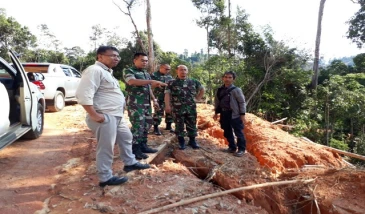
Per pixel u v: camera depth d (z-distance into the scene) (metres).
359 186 4.71
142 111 4.41
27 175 4.05
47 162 4.61
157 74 6.15
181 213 3.11
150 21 19.92
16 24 36.12
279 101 19.98
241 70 20.75
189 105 5.24
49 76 8.66
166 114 6.57
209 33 26.88
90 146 5.45
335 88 20.27
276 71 20.06
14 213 3.00
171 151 5.54
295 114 20.19
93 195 3.40
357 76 24.31
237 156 5.47
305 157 6.23
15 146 5.29
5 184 3.72
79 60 38.66
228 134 5.66
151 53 20.03
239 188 4.05
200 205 3.38
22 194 3.47
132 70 4.24
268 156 5.91
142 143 4.80
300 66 20.62
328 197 4.50
